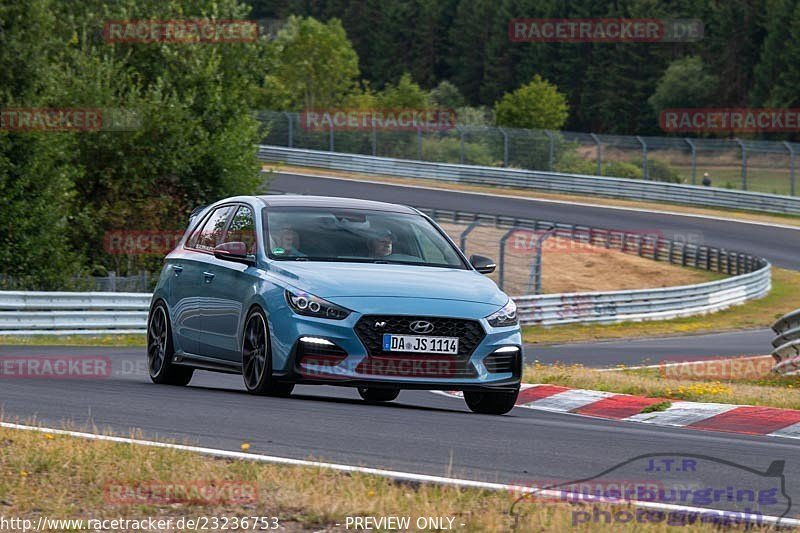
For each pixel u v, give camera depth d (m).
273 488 20.11
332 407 32.25
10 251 117.06
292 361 32.62
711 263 158.50
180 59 148.00
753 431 36.69
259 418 28.98
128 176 140.75
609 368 70.50
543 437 28.30
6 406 30.36
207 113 149.25
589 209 193.75
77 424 27.22
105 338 82.69
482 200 197.62
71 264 121.31
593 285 145.88
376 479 20.84
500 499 19.66
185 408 30.72
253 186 152.00
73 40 143.25
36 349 64.56
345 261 35.38
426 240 37.56
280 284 33.81
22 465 21.55
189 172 145.50
